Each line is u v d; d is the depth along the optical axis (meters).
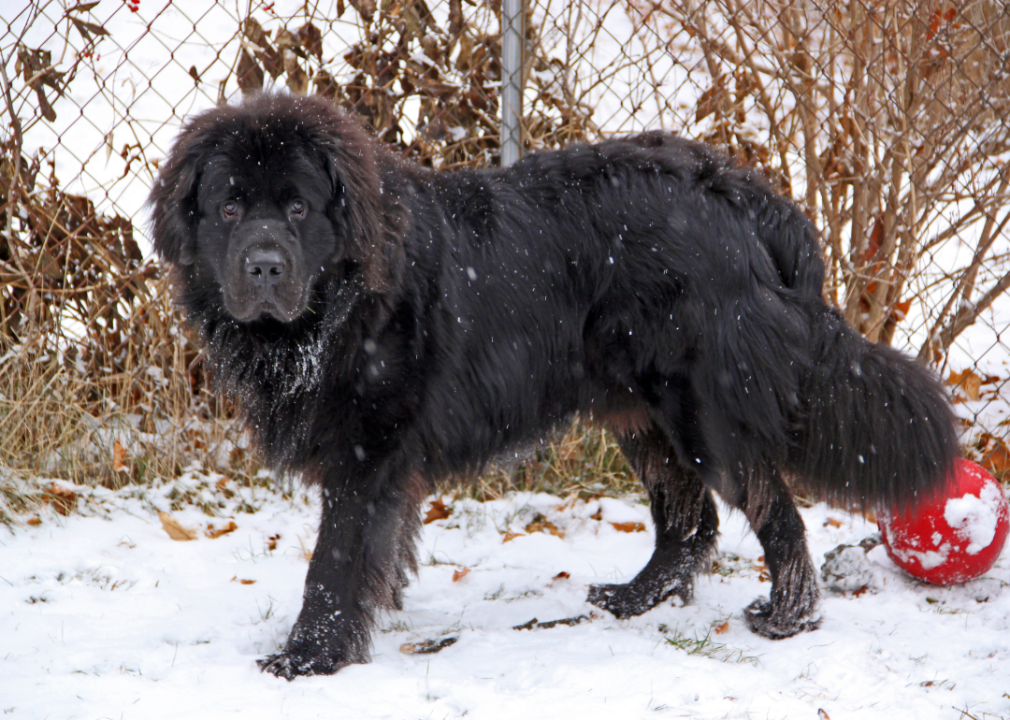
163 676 2.54
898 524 3.26
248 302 2.62
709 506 3.37
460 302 2.92
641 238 3.02
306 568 3.50
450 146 4.32
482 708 2.34
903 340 4.92
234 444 4.26
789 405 3.02
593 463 4.37
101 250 4.12
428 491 3.04
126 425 4.18
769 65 4.67
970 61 4.27
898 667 2.64
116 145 5.37
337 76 4.21
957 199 4.24
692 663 2.64
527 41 4.16
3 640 2.72
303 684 2.50
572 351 3.12
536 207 3.10
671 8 4.50
